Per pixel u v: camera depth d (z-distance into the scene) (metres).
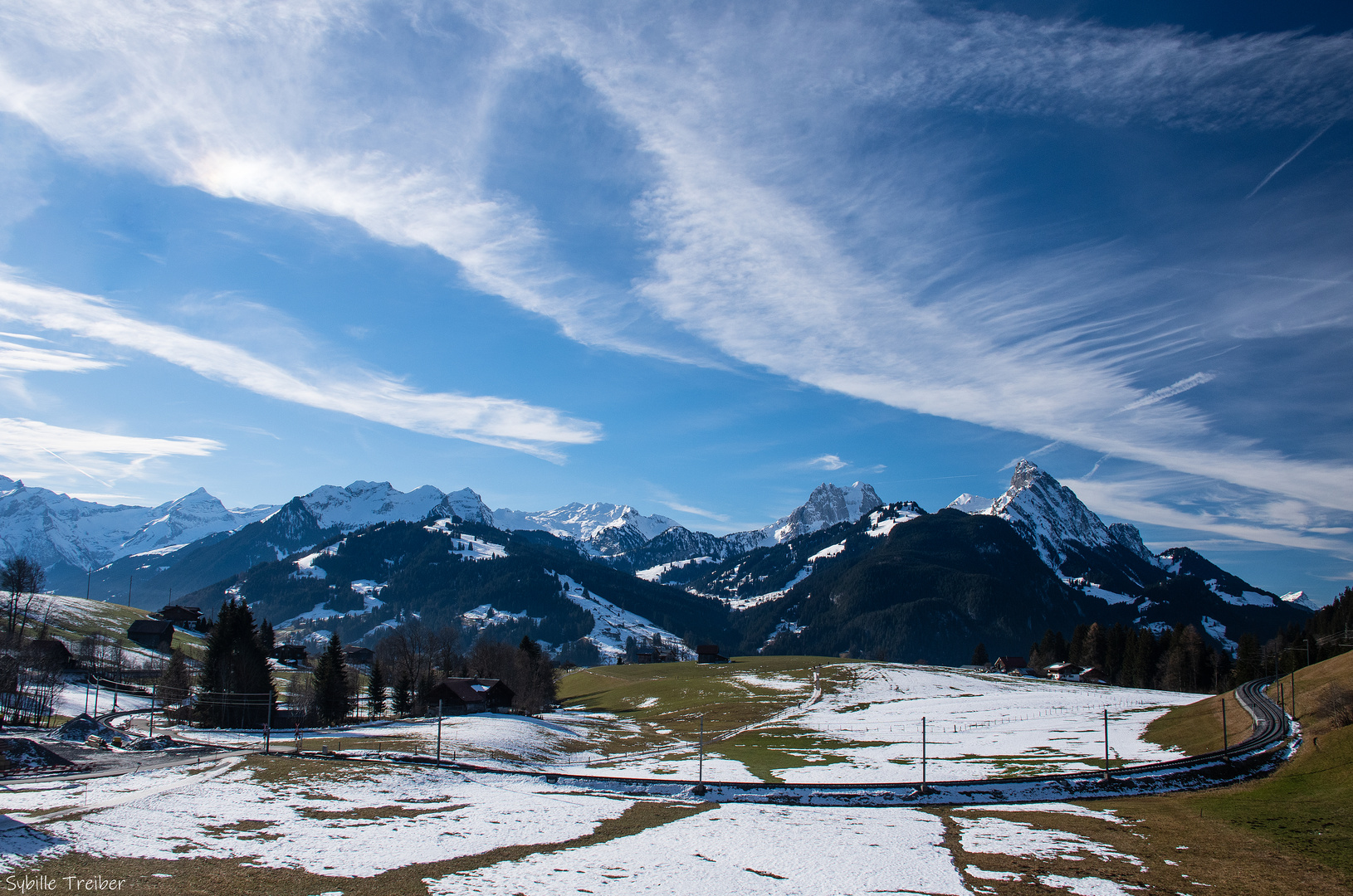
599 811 61.38
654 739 121.81
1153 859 49.47
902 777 79.56
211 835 48.62
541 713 152.12
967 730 116.81
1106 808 63.84
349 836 50.25
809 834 55.41
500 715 133.12
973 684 186.38
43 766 70.38
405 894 39.56
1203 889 44.16
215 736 101.12
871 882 44.81
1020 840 54.06
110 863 41.97
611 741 120.25
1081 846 52.59
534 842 50.91
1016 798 67.56
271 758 77.56
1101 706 139.12
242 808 56.25
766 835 54.72
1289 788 64.62
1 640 128.12
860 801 67.19
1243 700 106.25
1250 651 177.62
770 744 109.50
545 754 100.62
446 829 53.34
